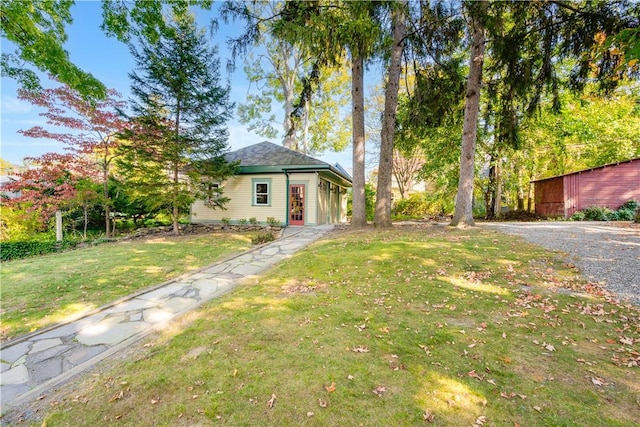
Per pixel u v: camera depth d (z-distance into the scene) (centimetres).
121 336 329
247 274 557
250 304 390
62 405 215
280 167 1226
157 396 215
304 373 234
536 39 720
